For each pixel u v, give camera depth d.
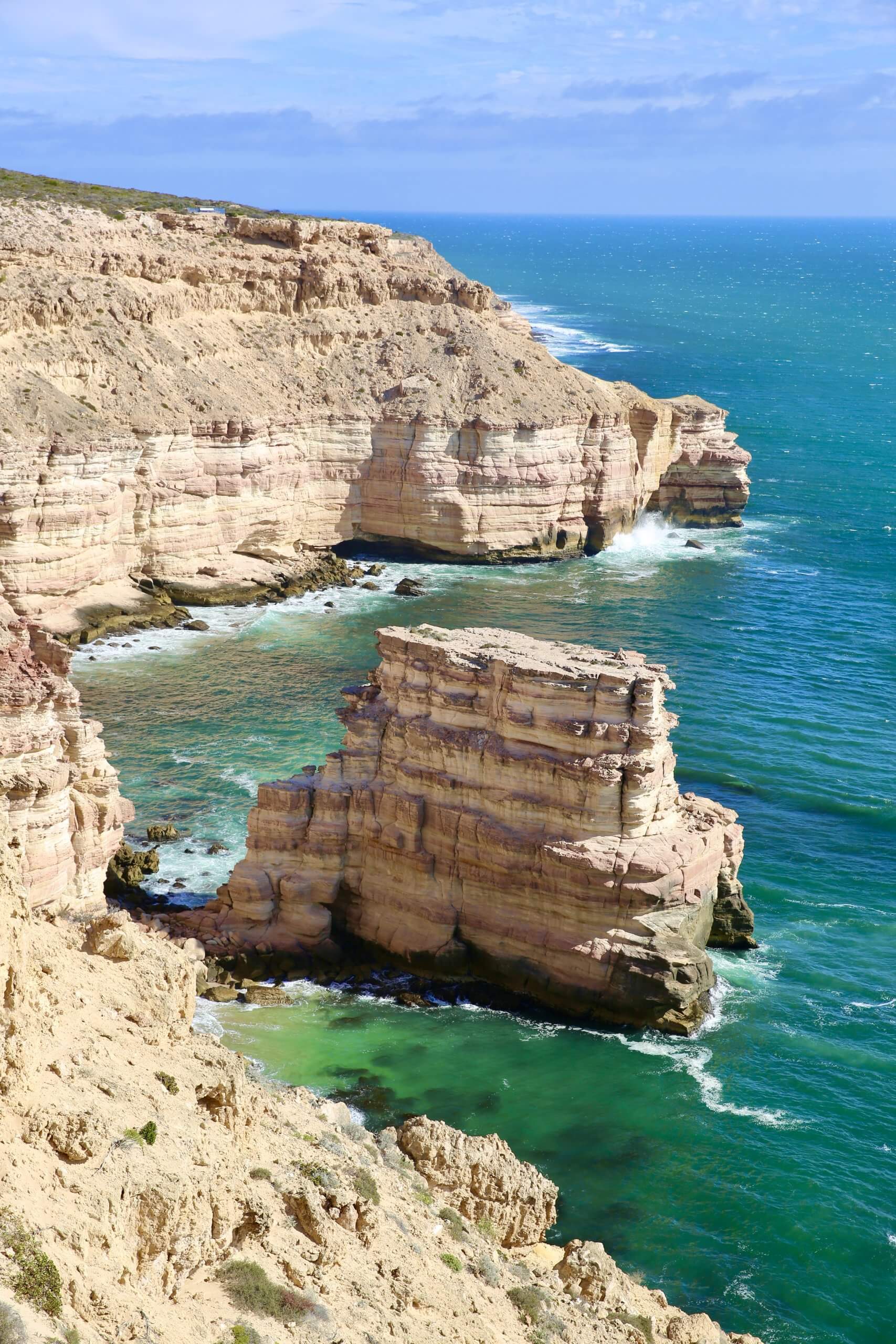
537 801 53.06
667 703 86.94
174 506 106.69
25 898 20.56
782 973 55.72
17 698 45.66
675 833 53.81
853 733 82.31
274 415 116.56
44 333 106.38
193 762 75.94
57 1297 16.39
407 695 56.41
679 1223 40.75
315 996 52.78
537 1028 51.19
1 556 92.75
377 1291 22.38
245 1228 21.52
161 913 57.41
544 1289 27.14
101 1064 21.47
